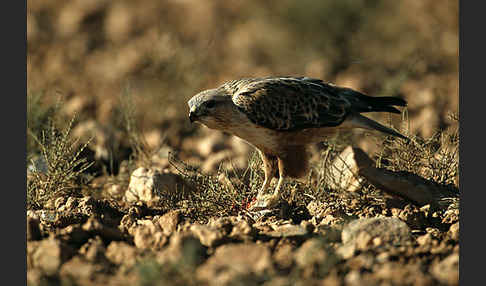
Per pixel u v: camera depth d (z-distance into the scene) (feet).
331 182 65.41
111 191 69.56
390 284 40.29
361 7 120.16
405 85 99.60
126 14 139.44
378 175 62.28
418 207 61.16
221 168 66.80
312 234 49.57
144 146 76.59
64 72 111.65
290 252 44.88
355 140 75.66
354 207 61.31
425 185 62.13
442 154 64.95
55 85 104.22
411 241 47.65
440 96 93.81
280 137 62.13
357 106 63.10
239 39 123.75
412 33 116.57
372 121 62.95
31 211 57.67
